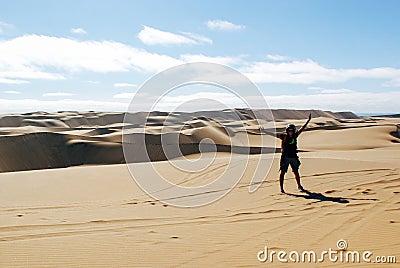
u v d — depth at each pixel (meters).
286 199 9.49
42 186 12.20
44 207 9.32
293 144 10.48
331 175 12.50
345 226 6.98
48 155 37.72
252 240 6.38
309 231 6.77
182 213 8.48
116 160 36.31
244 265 5.30
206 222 7.64
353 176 12.17
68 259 5.67
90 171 15.12
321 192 10.09
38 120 97.38
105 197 10.50
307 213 8.04
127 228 7.29
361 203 8.70
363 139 48.59
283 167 10.45
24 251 6.04
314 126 68.81
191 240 6.46
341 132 54.88
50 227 7.46
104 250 6.03
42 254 5.89
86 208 9.17
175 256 5.70
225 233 6.82
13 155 36.78
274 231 6.85
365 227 6.87
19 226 7.55
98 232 7.05
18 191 11.48
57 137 40.44
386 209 8.10
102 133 55.59
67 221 7.91
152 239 6.56
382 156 20.91
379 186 10.55
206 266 5.29
